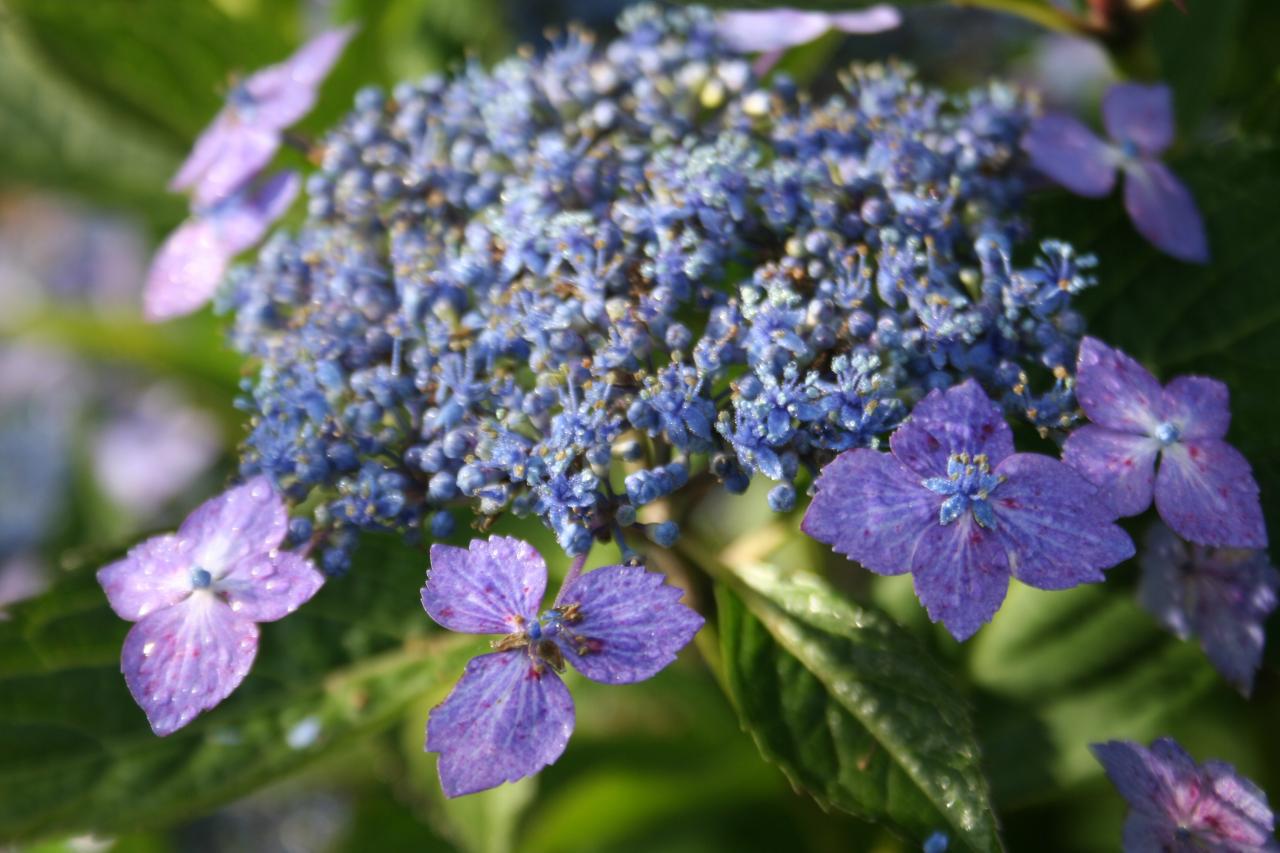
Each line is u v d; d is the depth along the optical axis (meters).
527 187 0.24
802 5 0.27
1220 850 0.22
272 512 0.22
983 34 0.37
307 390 0.23
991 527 0.21
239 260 0.33
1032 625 0.29
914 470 0.21
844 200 0.24
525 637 0.21
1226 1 0.30
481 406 0.23
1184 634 0.25
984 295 0.23
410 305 0.24
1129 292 0.26
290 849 0.41
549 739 0.21
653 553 0.25
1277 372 0.25
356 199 0.26
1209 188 0.26
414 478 0.23
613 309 0.22
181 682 0.22
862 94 0.26
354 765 0.36
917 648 0.23
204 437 0.45
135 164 0.38
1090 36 0.28
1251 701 0.29
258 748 0.25
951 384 0.22
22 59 0.37
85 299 0.55
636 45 0.27
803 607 0.24
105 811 0.24
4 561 0.50
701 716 0.32
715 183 0.23
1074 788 0.28
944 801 0.22
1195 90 0.30
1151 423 0.22
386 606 0.25
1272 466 0.25
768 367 0.22
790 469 0.22
